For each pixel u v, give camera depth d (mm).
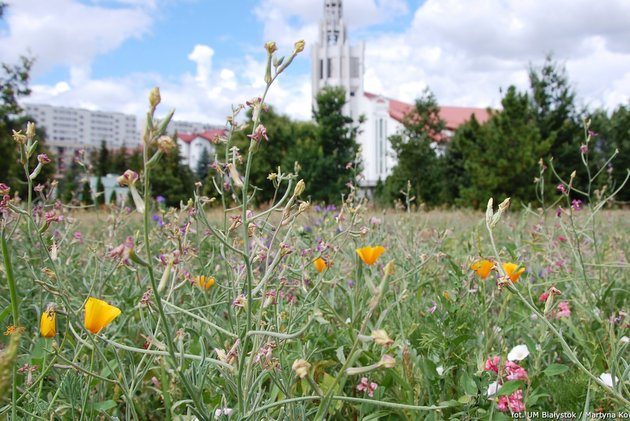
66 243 2770
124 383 1444
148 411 1992
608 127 21938
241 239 2131
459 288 2211
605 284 2855
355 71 89312
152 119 881
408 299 2486
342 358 1630
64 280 2389
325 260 2186
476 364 1785
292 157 30812
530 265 3236
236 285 1812
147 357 1857
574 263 3223
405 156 26719
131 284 2643
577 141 21062
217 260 3035
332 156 31297
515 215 7500
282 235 2928
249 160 1243
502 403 1515
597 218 4949
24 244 2830
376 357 1815
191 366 1510
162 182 20656
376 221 3326
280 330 1755
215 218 5473
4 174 16594
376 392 1657
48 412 1469
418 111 28062
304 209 1453
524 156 17375
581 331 2291
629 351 2109
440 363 1900
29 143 1549
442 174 26719
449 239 4125
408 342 1955
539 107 23391
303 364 1111
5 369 756
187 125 147750
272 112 40781
